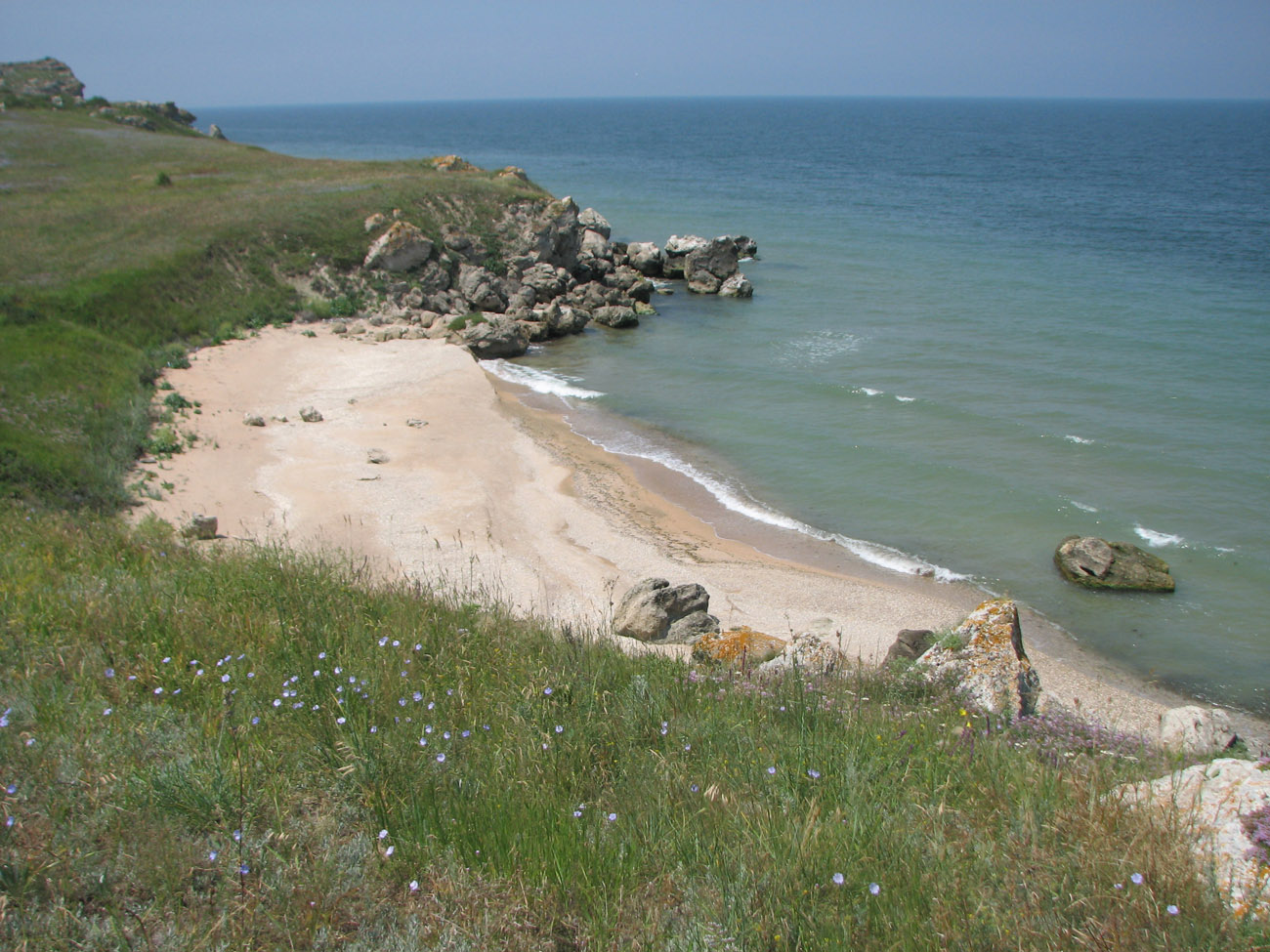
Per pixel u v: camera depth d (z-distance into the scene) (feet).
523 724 19.97
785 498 76.13
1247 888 13.92
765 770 18.16
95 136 222.69
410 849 14.93
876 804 16.75
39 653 21.50
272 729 18.61
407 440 84.69
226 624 24.88
